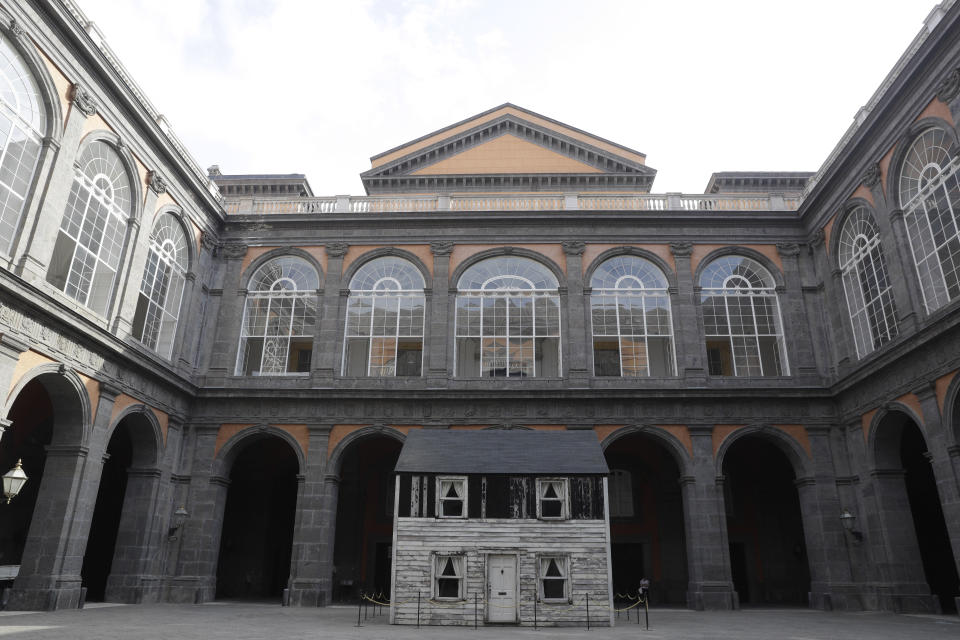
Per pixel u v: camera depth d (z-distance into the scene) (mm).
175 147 24266
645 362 26766
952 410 18672
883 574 22109
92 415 19625
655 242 28125
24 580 17812
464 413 25391
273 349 27297
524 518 18234
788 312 26906
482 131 40156
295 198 29859
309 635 14523
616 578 28594
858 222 24297
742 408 25250
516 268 28250
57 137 18156
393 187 39406
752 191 39719
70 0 18578
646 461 29672
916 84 20438
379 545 28688
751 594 28641
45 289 17453
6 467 22156
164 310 24672
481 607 17453
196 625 15961
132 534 22516
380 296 27953
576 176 38625
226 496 28203
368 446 29641
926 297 20391
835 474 24359
